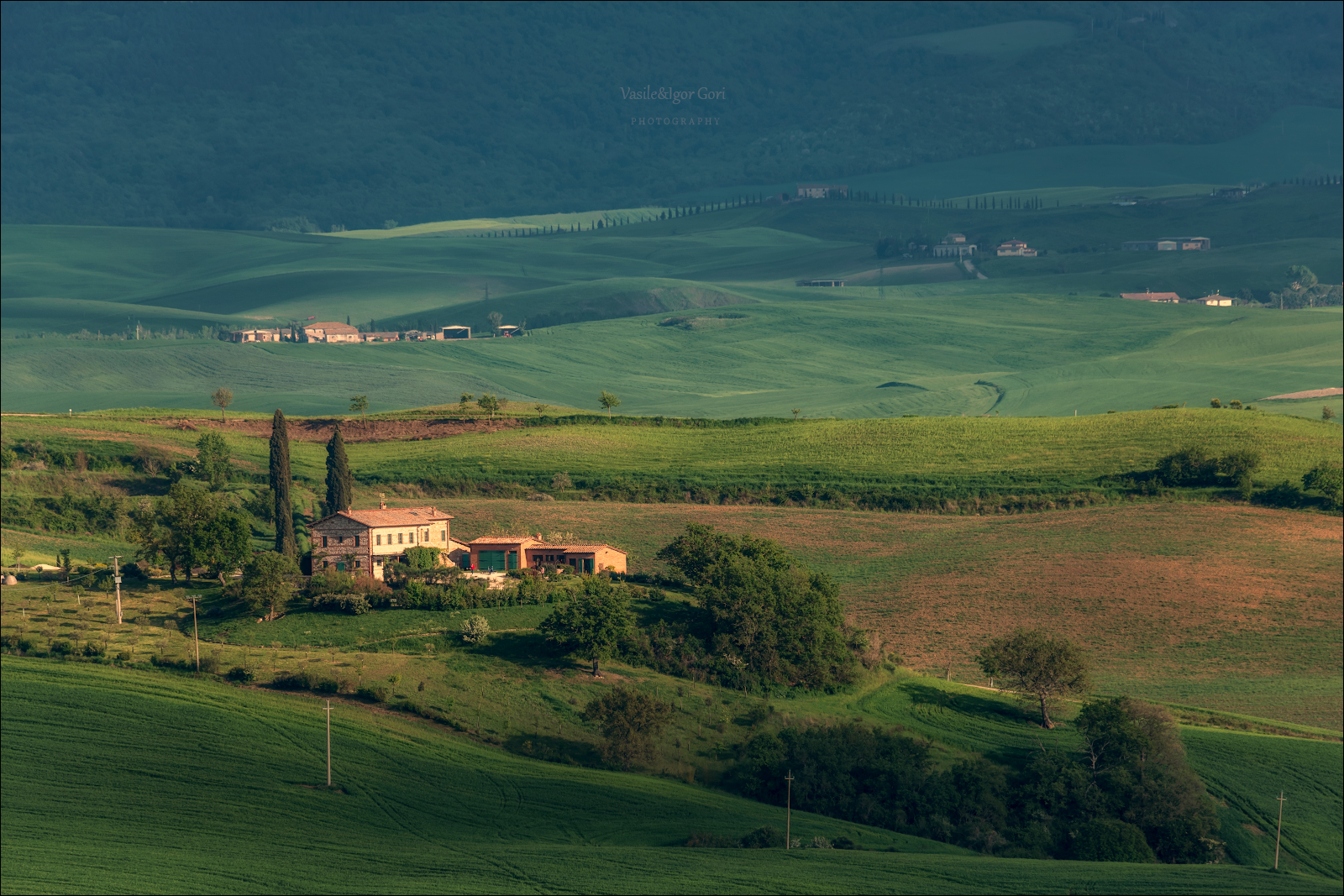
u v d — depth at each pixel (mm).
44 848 189875
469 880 182750
